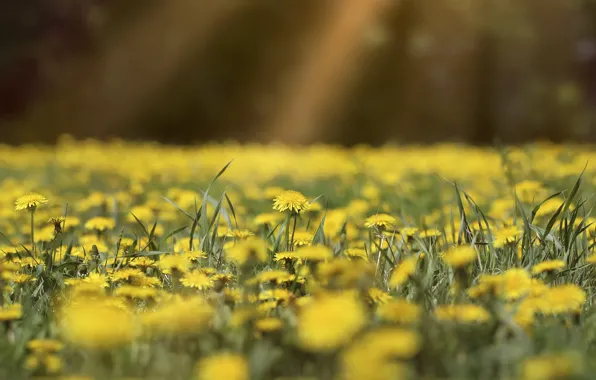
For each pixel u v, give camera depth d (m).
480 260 3.19
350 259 3.21
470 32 26.31
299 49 25.70
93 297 2.57
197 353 2.10
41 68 24.34
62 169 10.94
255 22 25.44
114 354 2.03
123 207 5.74
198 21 25.11
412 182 8.54
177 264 2.78
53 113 24.16
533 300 2.31
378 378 1.67
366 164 11.01
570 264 3.24
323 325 1.82
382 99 25.89
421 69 25.92
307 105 25.70
